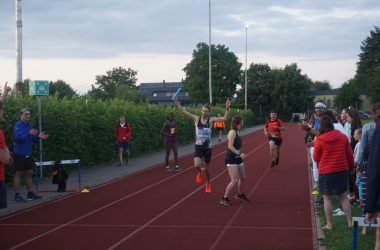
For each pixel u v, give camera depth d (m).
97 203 11.88
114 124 21.80
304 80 85.88
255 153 26.31
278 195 12.70
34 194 12.40
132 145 24.03
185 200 12.13
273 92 83.88
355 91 84.38
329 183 8.59
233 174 11.38
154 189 14.05
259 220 9.71
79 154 18.62
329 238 8.09
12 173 14.34
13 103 15.23
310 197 12.29
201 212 10.59
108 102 24.03
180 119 32.47
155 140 27.75
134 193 13.37
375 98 66.44
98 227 9.30
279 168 18.97
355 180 10.39
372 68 92.31
